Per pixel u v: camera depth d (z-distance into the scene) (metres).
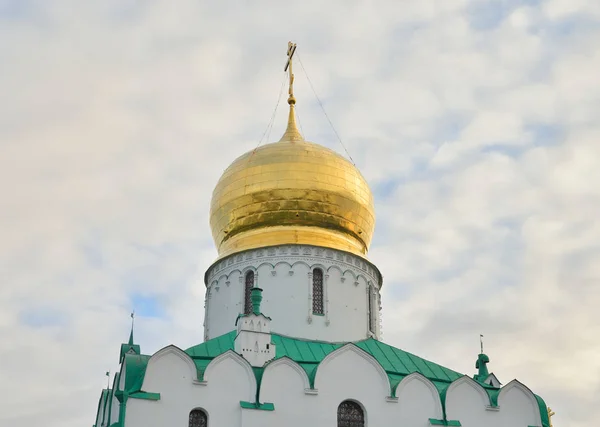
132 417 49.53
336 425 52.84
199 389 51.38
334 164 66.31
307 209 64.44
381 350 60.31
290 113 73.19
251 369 52.56
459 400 55.31
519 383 56.84
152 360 51.09
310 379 53.44
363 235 66.56
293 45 75.44
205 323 65.25
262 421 51.41
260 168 65.38
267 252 63.00
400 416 53.97
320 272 63.16
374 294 65.38
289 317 61.22
